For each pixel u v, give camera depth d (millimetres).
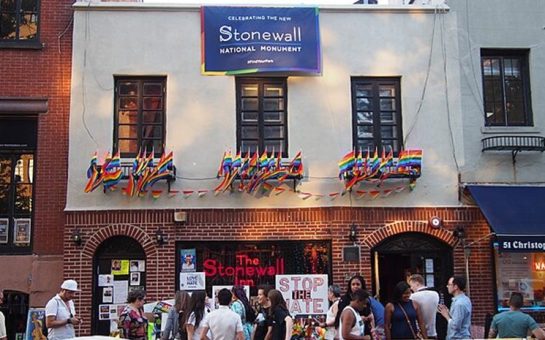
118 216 13516
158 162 13359
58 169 13969
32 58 14281
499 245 12984
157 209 13594
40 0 14555
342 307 9352
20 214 14078
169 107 13953
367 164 13547
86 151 13711
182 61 14125
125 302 13445
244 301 10938
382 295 13914
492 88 14781
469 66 14570
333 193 13867
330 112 14172
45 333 12922
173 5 14211
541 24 14922
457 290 9648
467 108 14422
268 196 13805
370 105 14406
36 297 13531
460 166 14195
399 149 14266
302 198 13836
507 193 13961
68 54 14367
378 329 9219
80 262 13312
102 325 13328
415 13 14664
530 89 14742
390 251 14031
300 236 13727
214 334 8688
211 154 13875
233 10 14258
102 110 13867
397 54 14500
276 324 9305
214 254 13703
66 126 14109
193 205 13680
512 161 14320
